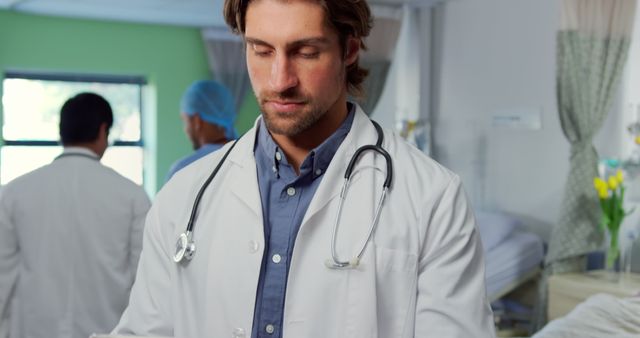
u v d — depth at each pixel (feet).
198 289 4.08
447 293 3.79
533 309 13.34
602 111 12.44
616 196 12.03
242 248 3.98
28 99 20.68
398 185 4.06
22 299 7.62
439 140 17.42
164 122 22.22
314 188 4.05
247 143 4.30
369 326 3.76
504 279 13.15
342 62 3.74
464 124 16.70
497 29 15.83
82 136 7.86
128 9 19.27
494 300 13.33
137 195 7.91
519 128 15.31
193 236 4.17
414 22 17.54
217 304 3.96
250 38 3.58
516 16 15.37
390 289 3.85
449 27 17.11
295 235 3.96
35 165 20.86
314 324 3.81
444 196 4.01
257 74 3.64
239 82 22.16
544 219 14.82
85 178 7.74
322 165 4.06
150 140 22.33
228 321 3.91
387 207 3.99
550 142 14.66
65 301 7.60
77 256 7.63
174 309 4.16
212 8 18.97
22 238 7.60
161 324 4.26
